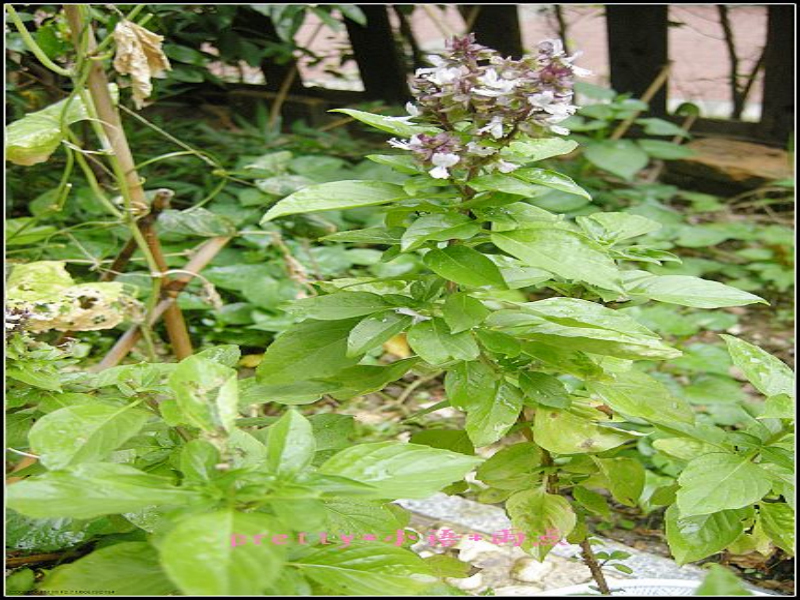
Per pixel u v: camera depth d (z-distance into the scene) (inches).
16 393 69.1
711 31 224.2
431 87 60.0
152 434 68.1
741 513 68.6
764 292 172.6
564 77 58.3
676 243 172.1
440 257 60.3
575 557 92.6
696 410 130.5
